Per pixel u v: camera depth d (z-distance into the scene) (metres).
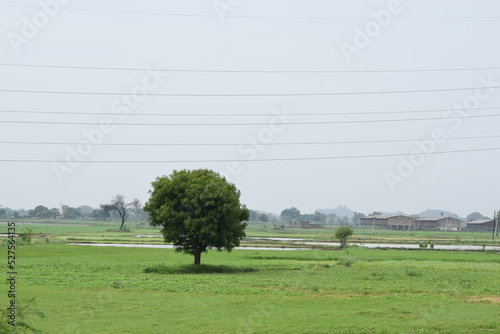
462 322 25.67
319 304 30.89
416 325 24.81
